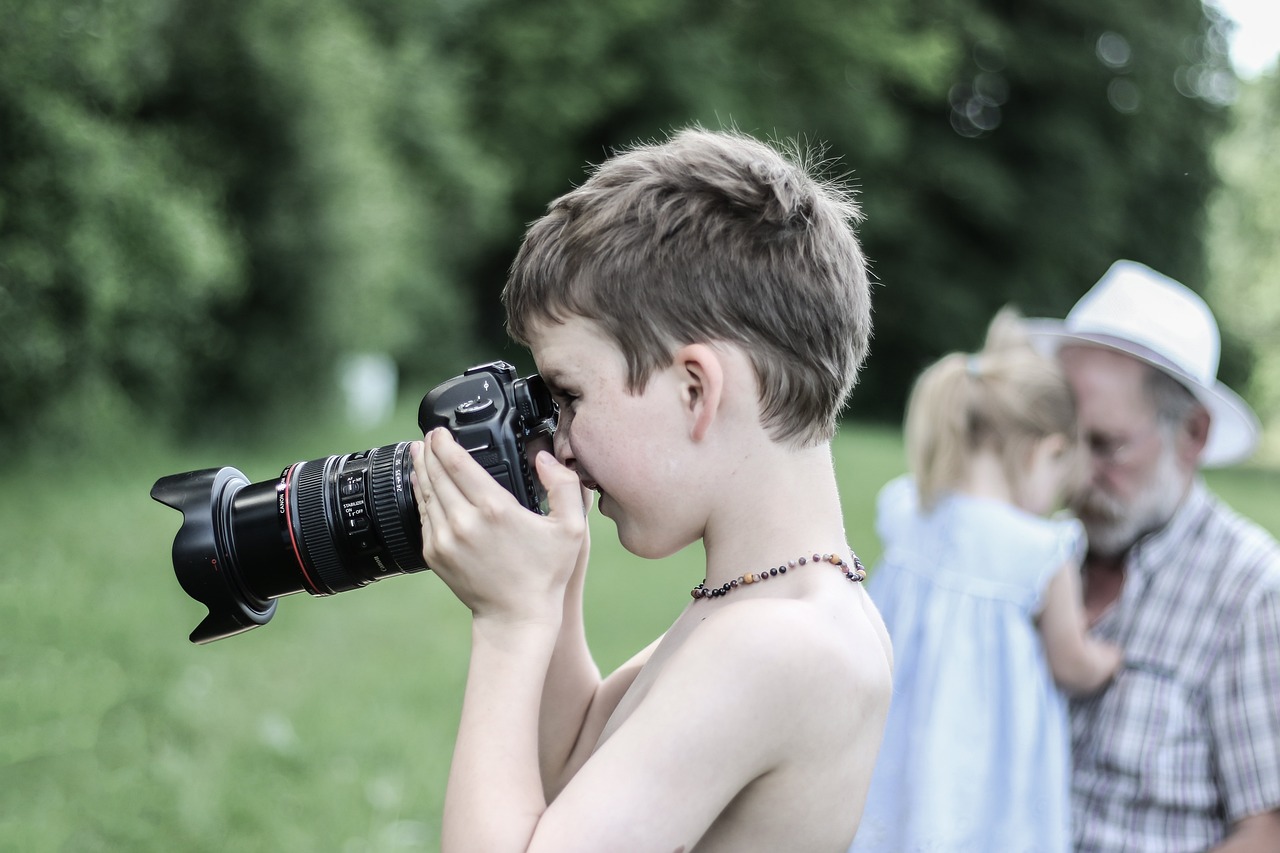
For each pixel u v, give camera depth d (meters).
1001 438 2.41
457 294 19.20
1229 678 2.11
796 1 20.95
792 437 1.34
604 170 1.38
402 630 5.82
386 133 14.98
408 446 1.51
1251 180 28.80
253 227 10.52
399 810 3.82
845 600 1.33
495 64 18.91
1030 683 2.25
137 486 8.09
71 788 3.71
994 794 2.24
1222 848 2.06
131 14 8.70
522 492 1.36
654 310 1.28
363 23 14.77
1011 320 2.61
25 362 7.99
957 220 23.62
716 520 1.34
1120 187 24.05
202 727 4.28
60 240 8.16
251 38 9.98
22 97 7.91
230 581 1.48
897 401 23.19
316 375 11.47
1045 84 23.42
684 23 20.77
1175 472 2.29
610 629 5.77
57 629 4.97
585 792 1.17
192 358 10.28
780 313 1.30
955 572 2.36
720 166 1.34
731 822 1.26
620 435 1.30
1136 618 2.23
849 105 21.52
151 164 9.06
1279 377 28.98
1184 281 25.66
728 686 1.20
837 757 1.26
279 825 3.64
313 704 4.63
